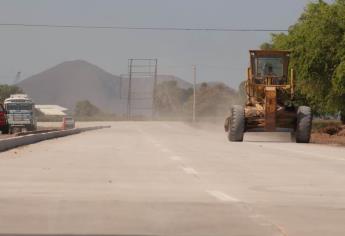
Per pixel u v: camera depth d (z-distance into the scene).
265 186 40.25
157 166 53.75
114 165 54.34
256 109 106.56
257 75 111.81
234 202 32.84
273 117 105.00
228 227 25.95
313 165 56.31
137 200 33.12
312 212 30.19
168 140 109.81
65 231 24.72
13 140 81.69
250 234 24.67
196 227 25.89
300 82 134.75
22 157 63.56
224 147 85.44
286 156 67.94
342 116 164.50
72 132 149.88
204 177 45.25
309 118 105.00
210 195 35.47
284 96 110.00
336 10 129.00
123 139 113.69
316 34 128.88
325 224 27.08
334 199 34.75
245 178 44.88
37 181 41.38
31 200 32.59
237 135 105.12
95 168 51.31
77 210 29.61
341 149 84.38
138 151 74.62
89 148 80.88
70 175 45.44
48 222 26.50
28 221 26.67
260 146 89.81
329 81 131.38
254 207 31.36
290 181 43.22
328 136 141.25
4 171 48.12
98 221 26.89
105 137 125.06
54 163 55.91
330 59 128.75
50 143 95.81
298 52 133.88
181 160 60.56
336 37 127.75
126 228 25.50
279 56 112.12
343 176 46.75
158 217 28.08
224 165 55.44
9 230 24.75
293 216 28.94
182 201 32.97
